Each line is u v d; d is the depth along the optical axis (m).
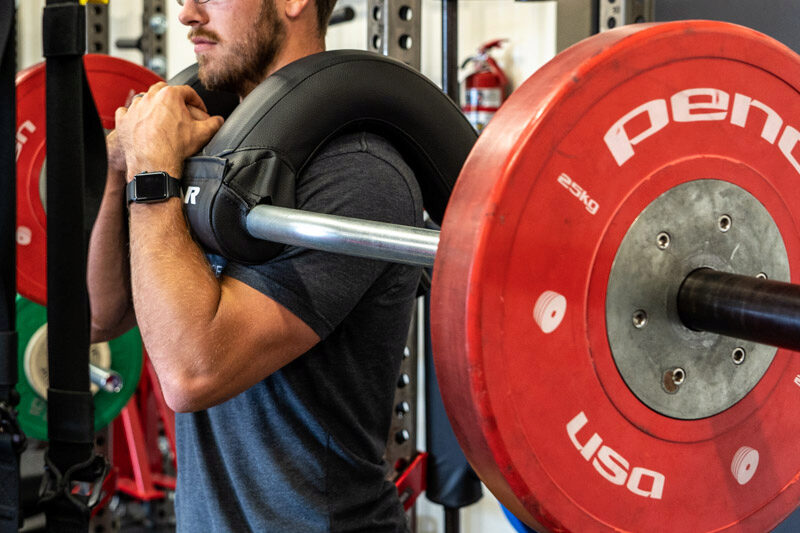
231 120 1.31
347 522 1.43
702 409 0.92
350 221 1.01
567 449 0.84
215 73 1.55
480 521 3.36
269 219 1.15
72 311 1.14
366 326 1.44
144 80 2.34
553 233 0.80
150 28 4.11
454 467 2.50
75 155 1.14
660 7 2.35
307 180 1.31
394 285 1.45
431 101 1.46
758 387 0.96
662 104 0.85
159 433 4.62
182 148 1.34
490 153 0.78
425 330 2.49
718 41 0.86
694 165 0.88
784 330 0.80
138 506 4.32
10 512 1.11
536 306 0.80
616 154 0.83
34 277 2.19
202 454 1.49
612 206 0.83
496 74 2.97
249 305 1.28
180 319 1.24
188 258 1.29
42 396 2.81
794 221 0.97
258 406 1.42
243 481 1.43
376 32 2.28
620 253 0.85
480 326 0.76
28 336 2.78
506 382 0.79
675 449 0.91
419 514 3.64
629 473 0.88
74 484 1.20
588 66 0.79
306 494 1.40
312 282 1.29
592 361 0.85
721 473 0.95
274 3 1.50
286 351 1.30
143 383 4.07
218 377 1.25
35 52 5.99
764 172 0.94
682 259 0.89
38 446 3.79
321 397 1.41
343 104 1.33
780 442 0.99
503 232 0.77
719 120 0.89
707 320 0.87
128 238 1.73
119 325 1.79
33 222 2.18
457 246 0.78
